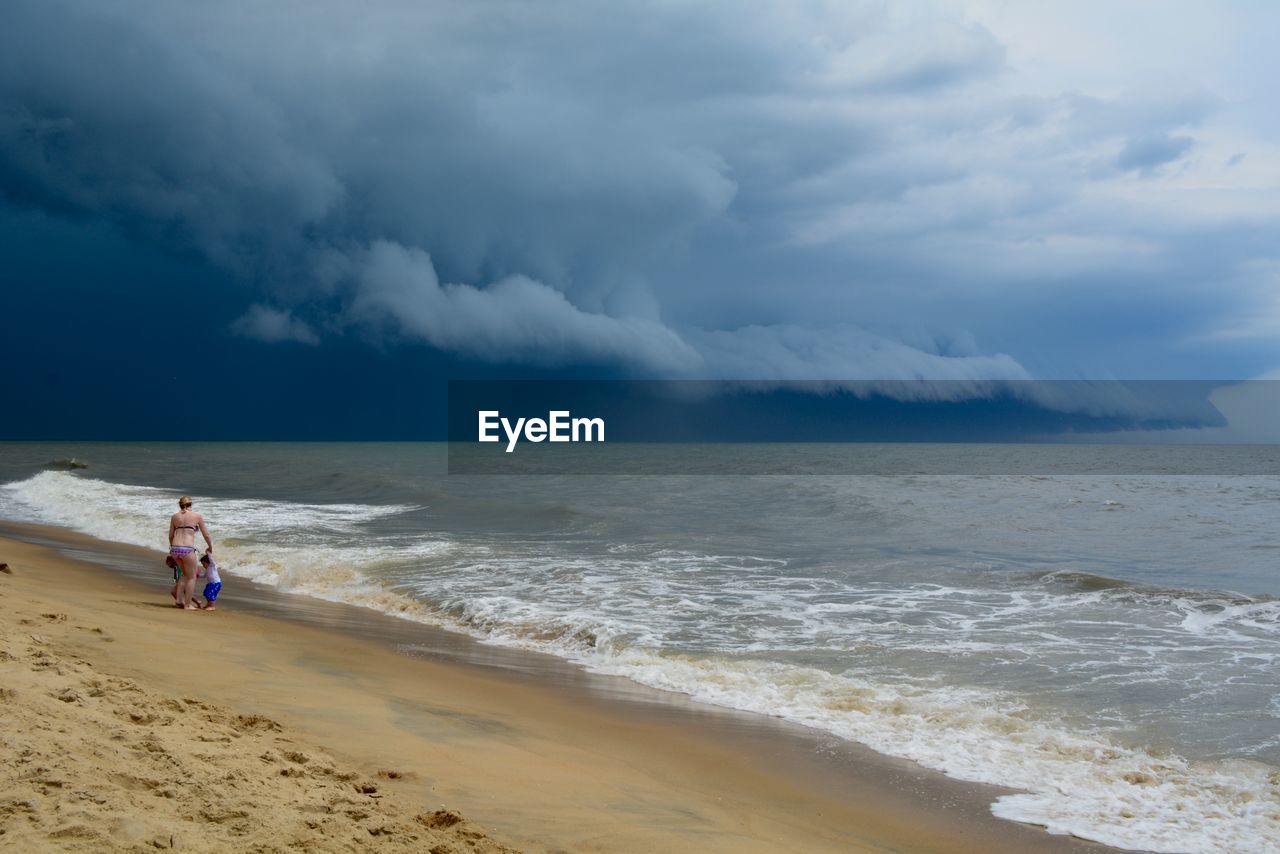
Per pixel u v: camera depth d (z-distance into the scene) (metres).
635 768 6.98
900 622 12.85
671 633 12.13
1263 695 9.30
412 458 73.75
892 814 6.41
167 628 10.66
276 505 30.56
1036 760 7.58
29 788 4.21
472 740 7.15
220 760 5.14
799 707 9.02
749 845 5.55
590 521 25.53
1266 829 6.29
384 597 14.77
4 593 11.09
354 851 4.24
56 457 64.25
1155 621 12.95
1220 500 35.03
